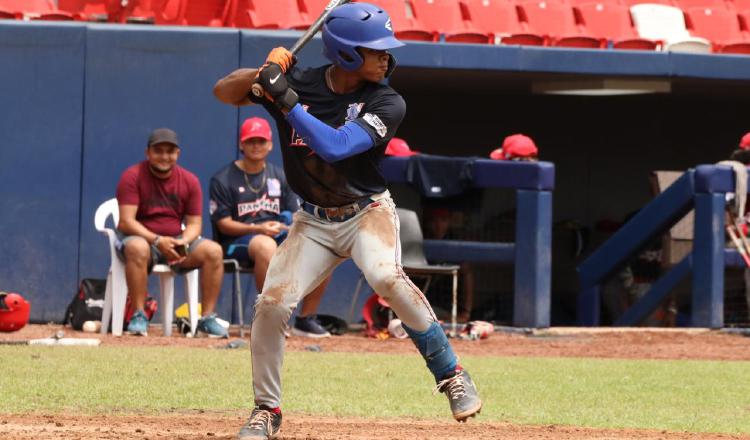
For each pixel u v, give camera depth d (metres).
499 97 52.19
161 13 40.59
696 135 53.53
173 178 28.95
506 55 38.34
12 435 13.09
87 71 33.84
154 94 34.06
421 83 46.66
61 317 33.59
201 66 34.19
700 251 34.44
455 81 45.47
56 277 33.69
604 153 52.94
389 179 34.72
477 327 31.39
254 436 12.73
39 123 33.69
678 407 18.41
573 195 52.78
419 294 12.80
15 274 33.53
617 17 47.59
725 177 34.31
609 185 52.97
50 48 33.69
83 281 31.02
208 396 17.80
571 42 42.91
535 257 33.31
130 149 34.00
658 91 42.25
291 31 34.75
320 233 12.99
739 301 35.97
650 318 36.88
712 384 21.83
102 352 24.25
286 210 31.16
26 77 33.69
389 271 12.63
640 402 18.95
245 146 30.56
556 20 47.06
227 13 41.66
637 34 47.56
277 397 13.09
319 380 20.61
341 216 12.89
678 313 37.91
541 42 43.31
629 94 48.03
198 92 34.19
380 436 13.88
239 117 34.31
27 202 33.66
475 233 34.44
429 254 34.25
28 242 33.62
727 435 14.93
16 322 28.95
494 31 46.22
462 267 34.19
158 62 34.06
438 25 45.47
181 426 14.45
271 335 12.91
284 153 13.01
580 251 46.19
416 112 51.88
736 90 47.69
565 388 20.61
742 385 21.77
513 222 34.50
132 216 28.67
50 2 41.97
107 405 16.52
